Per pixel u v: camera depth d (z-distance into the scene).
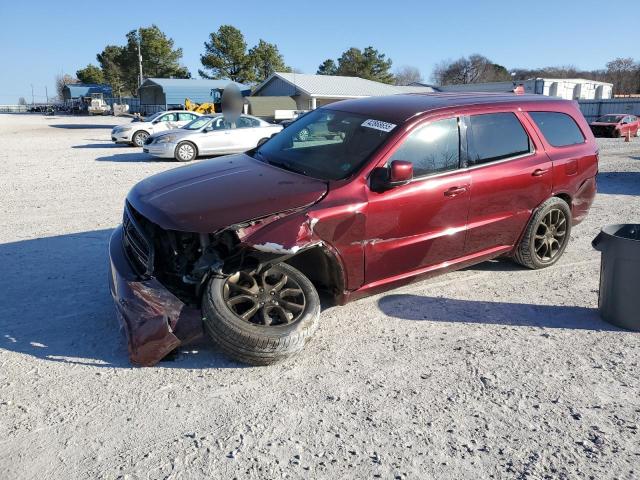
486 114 5.09
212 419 3.20
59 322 4.39
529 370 3.81
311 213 3.89
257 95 49.88
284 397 3.43
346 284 4.25
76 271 5.63
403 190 4.37
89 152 19.09
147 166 14.72
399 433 3.10
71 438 3.01
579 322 4.62
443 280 5.52
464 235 4.88
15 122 50.44
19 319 4.44
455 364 3.88
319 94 44.16
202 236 3.80
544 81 51.22
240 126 17.31
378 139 4.47
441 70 106.38
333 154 4.56
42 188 10.61
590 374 3.77
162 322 3.66
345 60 83.38
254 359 3.70
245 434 3.07
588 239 7.19
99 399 3.37
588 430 3.15
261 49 75.88
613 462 2.88
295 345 3.73
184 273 3.93
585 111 44.84
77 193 10.06
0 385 3.48
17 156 17.30
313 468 2.80
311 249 4.11
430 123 4.66
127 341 3.72
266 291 3.91
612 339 4.31
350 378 3.67
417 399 3.43
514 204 5.22
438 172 4.64
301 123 5.33
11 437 3.00
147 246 3.89
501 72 102.56
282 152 4.89
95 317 4.50
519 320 4.64
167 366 3.77
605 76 94.75
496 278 5.61
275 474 2.76
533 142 5.42
